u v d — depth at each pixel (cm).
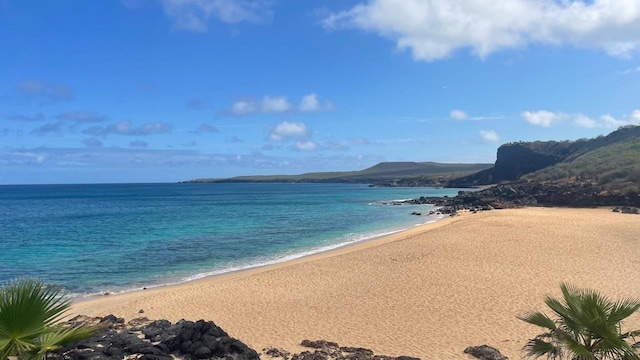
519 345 1201
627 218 4506
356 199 10356
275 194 13588
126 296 1919
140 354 1041
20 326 502
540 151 14538
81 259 2894
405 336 1300
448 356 1138
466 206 7119
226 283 2022
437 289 1794
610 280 1880
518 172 14612
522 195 8019
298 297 1755
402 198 10619
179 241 3675
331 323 1434
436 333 1317
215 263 2752
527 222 3966
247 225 4894
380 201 9431
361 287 1877
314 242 3597
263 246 3406
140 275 2428
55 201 10394
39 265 2700
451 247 2702
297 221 5350
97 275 2428
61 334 564
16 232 4316
